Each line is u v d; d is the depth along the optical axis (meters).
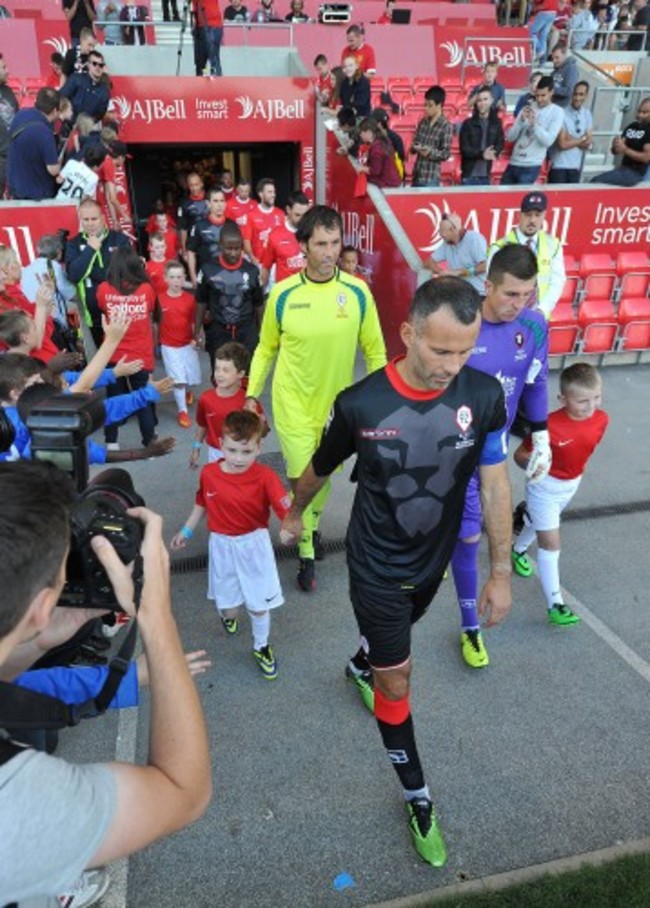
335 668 3.44
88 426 1.56
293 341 3.62
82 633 1.92
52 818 0.90
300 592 4.01
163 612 1.22
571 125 9.38
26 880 0.88
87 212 5.49
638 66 14.03
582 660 3.49
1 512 1.00
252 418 3.05
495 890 2.37
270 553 3.28
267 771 2.86
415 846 2.53
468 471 2.28
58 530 1.04
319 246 3.38
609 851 2.52
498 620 2.54
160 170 12.66
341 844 2.56
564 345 7.41
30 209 6.30
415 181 8.98
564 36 13.36
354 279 3.63
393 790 2.78
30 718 1.12
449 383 2.18
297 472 3.92
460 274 6.36
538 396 3.29
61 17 13.28
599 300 7.44
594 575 4.14
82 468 1.58
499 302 2.92
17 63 11.79
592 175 11.41
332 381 3.74
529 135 8.89
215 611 3.83
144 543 1.26
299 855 2.52
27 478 1.08
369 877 2.45
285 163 12.81
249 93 10.07
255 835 2.59
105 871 2.36
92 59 8.57
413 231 7.29
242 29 13.14
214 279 5.58
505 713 3.16
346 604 3.91
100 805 0.96
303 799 2.74
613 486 5.12
